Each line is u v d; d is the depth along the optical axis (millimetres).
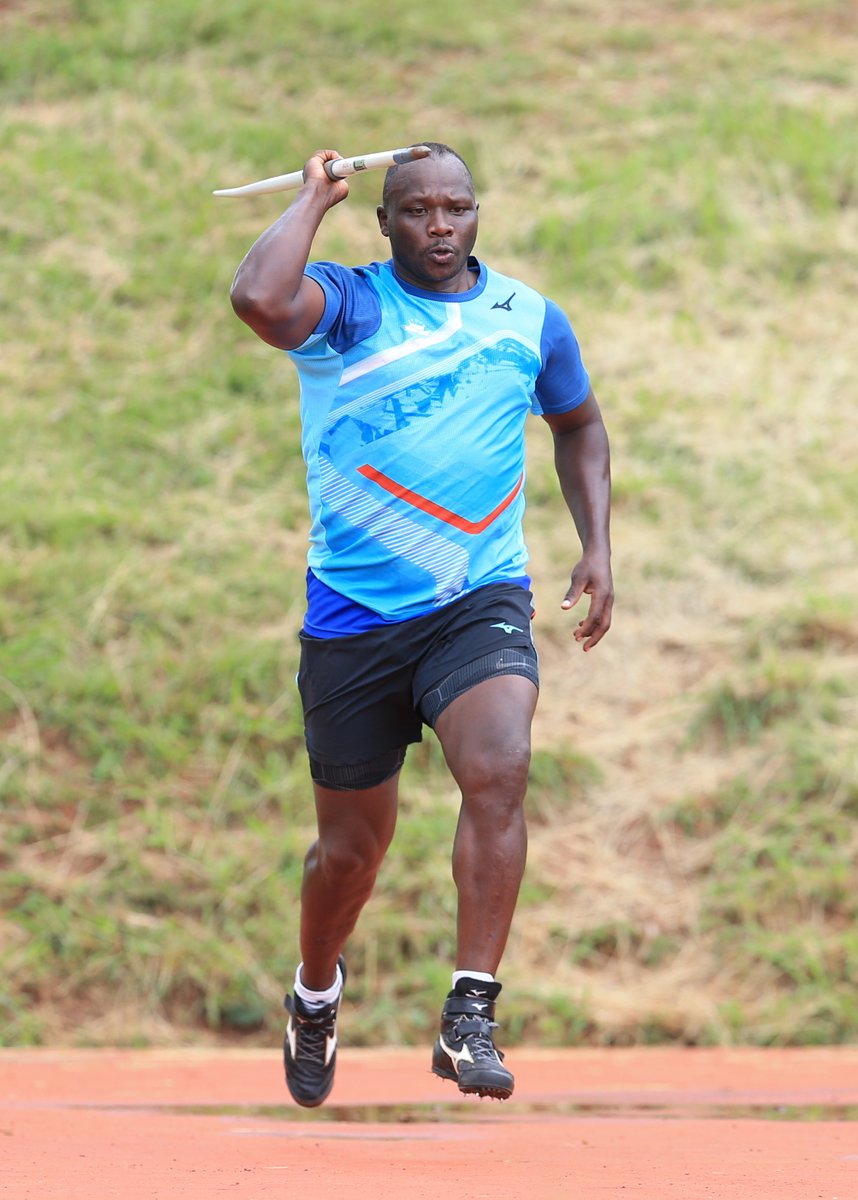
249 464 43156
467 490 13000
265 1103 19000
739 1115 17734
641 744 35844
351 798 13695
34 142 54250
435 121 56094
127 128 55094
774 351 47156
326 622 13305
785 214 52375
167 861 32281
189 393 45281
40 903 31359
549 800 34656
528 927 31688
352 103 56812
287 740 35219
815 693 36125
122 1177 9883
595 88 58531
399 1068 25000
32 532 40031
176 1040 29469
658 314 48594
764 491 42250
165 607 37781
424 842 32656
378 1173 10547
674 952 31422
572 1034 29578
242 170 53250
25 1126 13961
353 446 12953
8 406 44125
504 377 13188
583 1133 14867
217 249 50281
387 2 62781
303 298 12406
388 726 13398
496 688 12414
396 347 12898
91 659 36500
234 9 61438
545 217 51406
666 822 33969
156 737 34625
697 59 60312
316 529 13469
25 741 34406
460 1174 10492
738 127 55750
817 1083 21781
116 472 42406
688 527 41406
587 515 14359
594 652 38219
